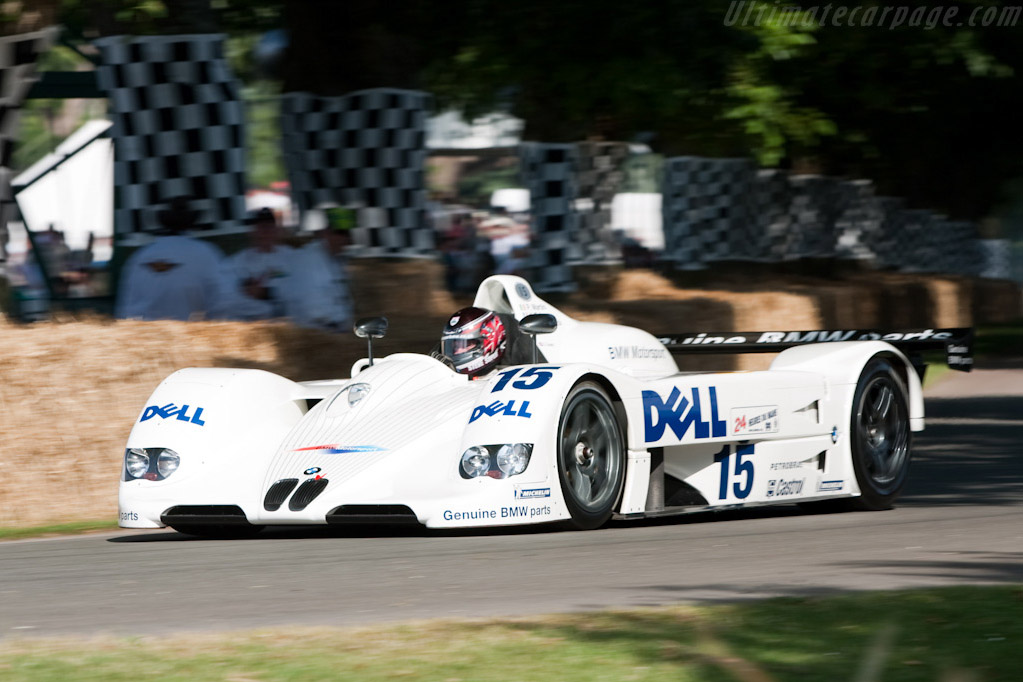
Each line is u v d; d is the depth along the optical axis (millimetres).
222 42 29125
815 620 10242
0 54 25125
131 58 28500
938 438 31828
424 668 8727
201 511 16422
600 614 10523
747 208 65938
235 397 17391
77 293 42219
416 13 33469
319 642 9555
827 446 19328
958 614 10469
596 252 48750
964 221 103562
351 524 16828
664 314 42094
